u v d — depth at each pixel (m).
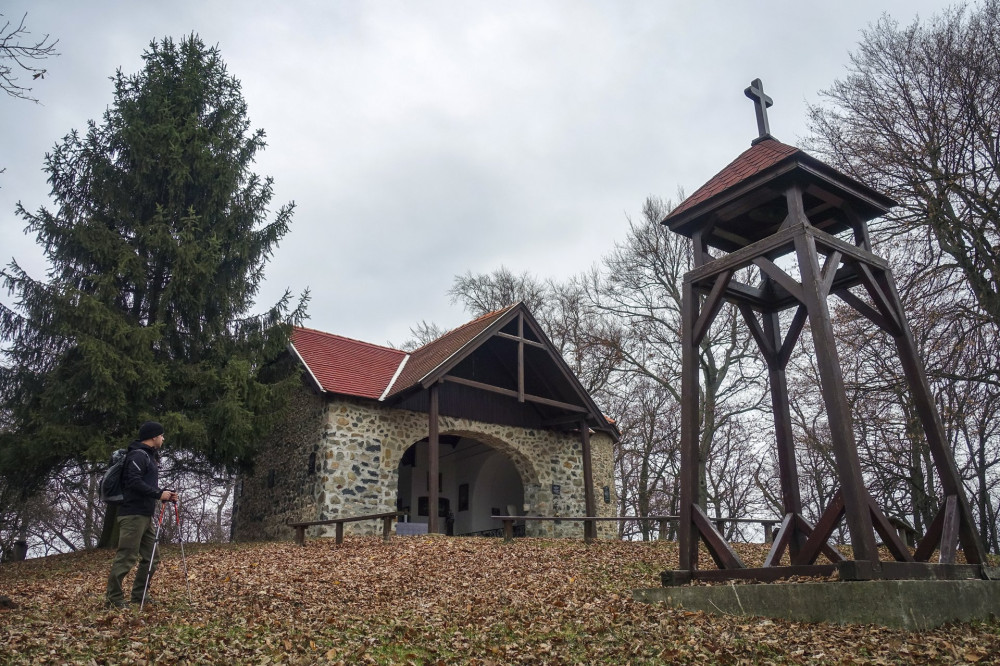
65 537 26.81
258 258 16.30
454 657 5.48
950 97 13.72
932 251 13.54
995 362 12.98
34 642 5.29
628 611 7.07
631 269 24.05
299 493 16.23
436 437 15.43
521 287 28.67
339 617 6.69
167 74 16.06
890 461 16.09
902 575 6.56
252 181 16.52
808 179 7.98
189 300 14.89
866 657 5.21
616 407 27.72
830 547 8.24
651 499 28.91
